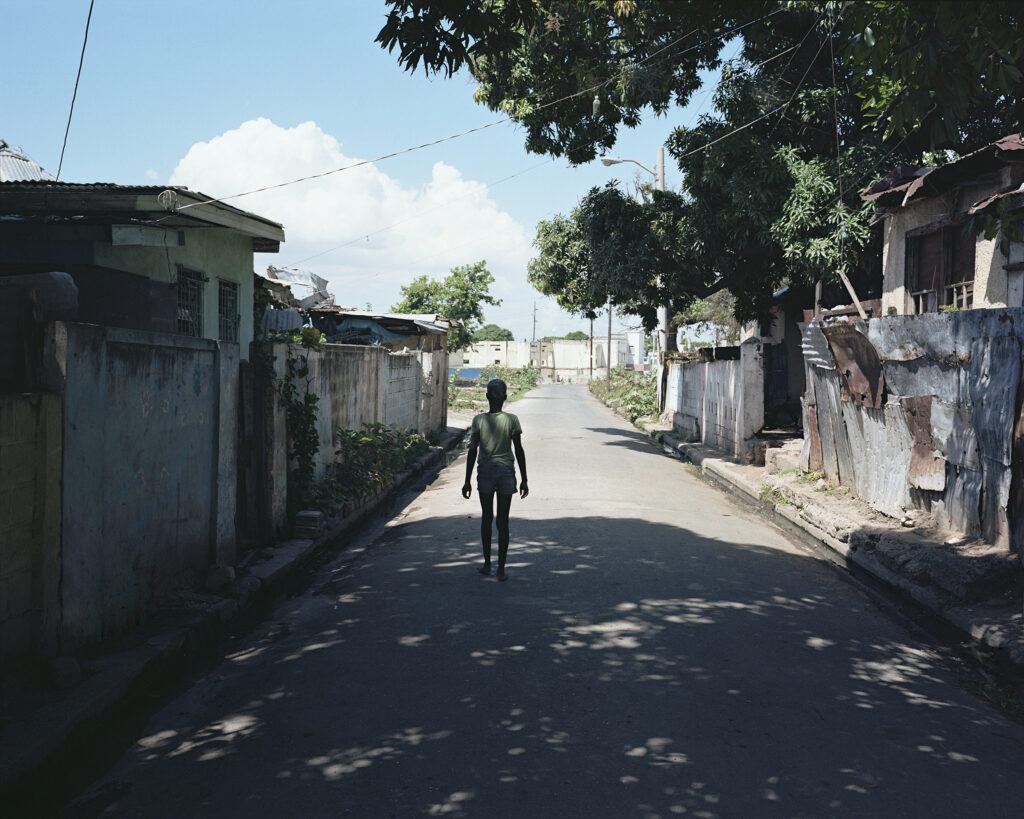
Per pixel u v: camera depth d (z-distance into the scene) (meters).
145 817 3.26
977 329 7.31
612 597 6.56
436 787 3.45
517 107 17.17
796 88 14.70
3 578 4.09
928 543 7.65
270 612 6.38
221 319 11.24
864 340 9.85
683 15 5.53
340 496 9.90
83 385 4.76
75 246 7.56
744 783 3.50
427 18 4.79
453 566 7.70
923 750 3.93
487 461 7.29
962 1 3.93
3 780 3.34
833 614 6.41
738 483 14.19
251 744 3.94
